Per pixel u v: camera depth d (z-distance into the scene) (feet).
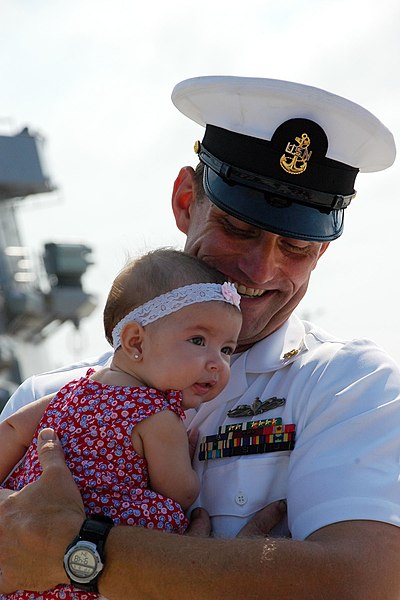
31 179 82.64
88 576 12.36
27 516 12.68
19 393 16.21
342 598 12.07
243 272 14.47
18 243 82.94
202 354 13.61
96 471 13.21
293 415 14.07
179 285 13.78
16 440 14.23
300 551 12.18
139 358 13.75
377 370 13.88
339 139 14.51
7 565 12.71
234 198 14.39
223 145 14.64
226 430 14.34
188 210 15.75
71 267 80.89
